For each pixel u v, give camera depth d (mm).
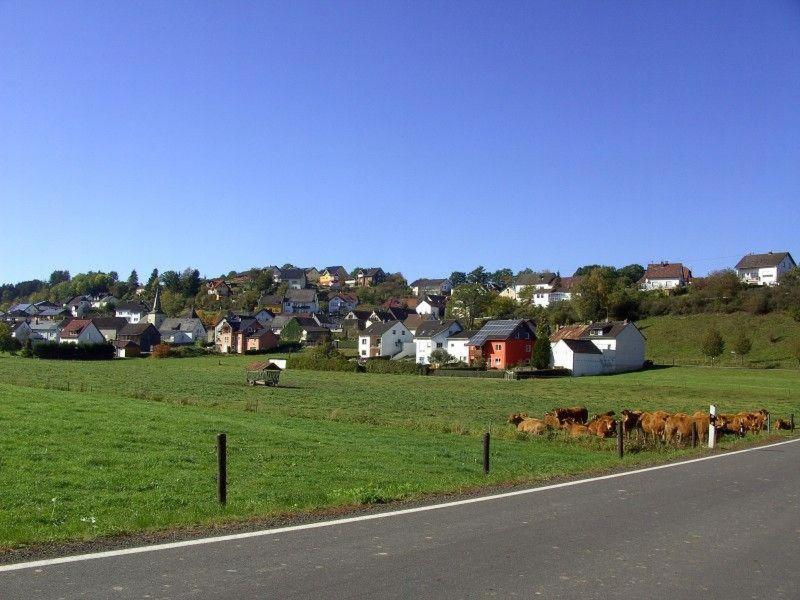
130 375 69312
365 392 58438
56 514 12055
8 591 7617
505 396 58281
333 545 9961
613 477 17625
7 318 186750
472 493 14828
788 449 26312
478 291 148000
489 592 8055
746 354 101875
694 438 27141
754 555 10070
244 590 7848
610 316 127312
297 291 194625
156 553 9352
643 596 8094
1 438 20203
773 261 151750
